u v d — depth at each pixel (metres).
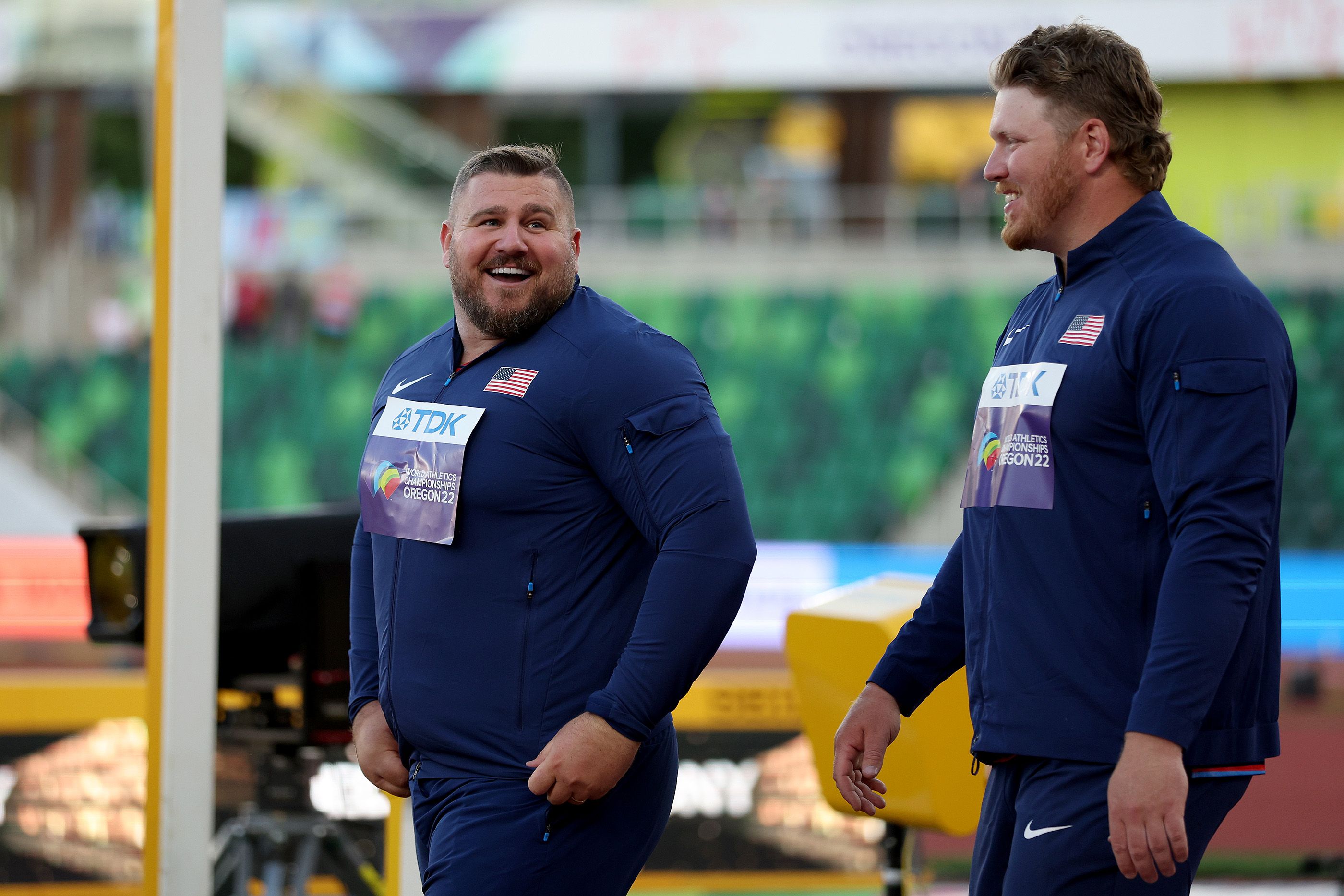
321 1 46.91
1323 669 26.97
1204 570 4.69
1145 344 5.01
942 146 48.94
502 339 6.25
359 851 10.01
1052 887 5.13
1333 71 44.50
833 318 44.72
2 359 44.50
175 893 8.17
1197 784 5.00
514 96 49.22
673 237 45.81
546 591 5.94
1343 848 14.34
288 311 44.59
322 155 48.19
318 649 9.14
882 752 6.06
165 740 8.22
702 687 13.04
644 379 5.90
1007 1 44.97
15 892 12.05
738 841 12.90
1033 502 5.29
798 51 45.66
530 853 5.82
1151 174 5.40
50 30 46.69
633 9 46.09
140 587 9.38
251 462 43.94
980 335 44.47
